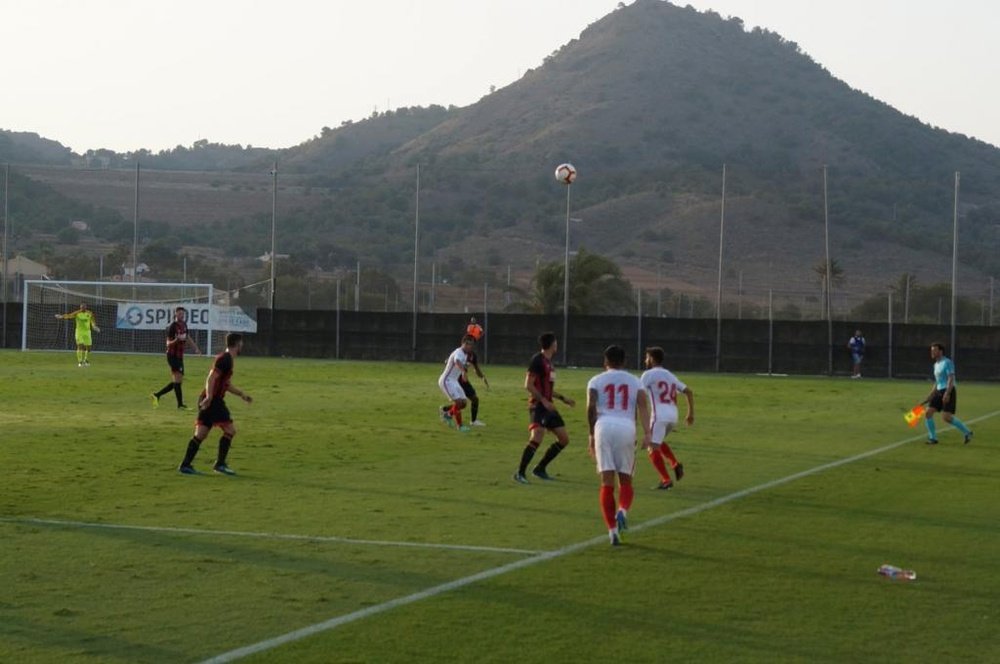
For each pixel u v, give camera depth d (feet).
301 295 276.41
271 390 136.36
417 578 41.83
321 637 34.35
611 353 49.62
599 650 33.50
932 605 39.17
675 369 207.41
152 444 80.74
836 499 61.72
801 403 134.62
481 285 378.53
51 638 33.94
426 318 214.07
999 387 181.06
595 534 50.62
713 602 39.11
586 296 256.73
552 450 67.72
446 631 35.12
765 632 35.60
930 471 74.18
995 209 571.28
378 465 72.38
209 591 39.60
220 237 447.83
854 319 293.43
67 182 517.55
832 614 37.81
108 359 194.08
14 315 222.89
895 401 140.15
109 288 233.14
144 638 34.09
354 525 51.75
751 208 490.90
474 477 67.77
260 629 35.12
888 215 518.37
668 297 330.13
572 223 495.00
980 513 57.62
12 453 74.90
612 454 48.62
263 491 61.26
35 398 116.98
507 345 211.20
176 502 57.31
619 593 40.09
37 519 52.21
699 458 79.51
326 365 194.18
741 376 196.85
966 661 33.01
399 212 502.79
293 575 42.01
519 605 38.27
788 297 341.62
